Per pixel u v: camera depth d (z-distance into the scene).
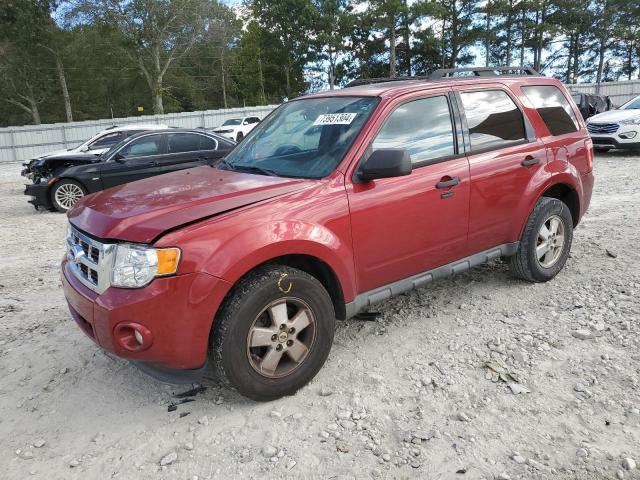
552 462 2.60
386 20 49.28
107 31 47.16
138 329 2.76
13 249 7.44
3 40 48.97
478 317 4.16
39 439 2.94
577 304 4.26
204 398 3.26
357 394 3.20
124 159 10.44
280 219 3.04
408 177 3.63
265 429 2.93
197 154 10.79
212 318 2.84
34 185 10.45
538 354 3.57
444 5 52.31
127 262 2.78
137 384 3.46
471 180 3.96
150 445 2.85
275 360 3.10
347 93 4.00
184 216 2.89
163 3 44.78
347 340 3.89
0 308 4.90
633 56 65.94
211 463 2.70
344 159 3.42
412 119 3.76
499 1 51.84
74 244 3.25
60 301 5.07
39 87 55.38
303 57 58.31
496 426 2.87
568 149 4.77
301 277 3.11
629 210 7.32
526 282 4.80
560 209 4.62
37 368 3.72
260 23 58.16
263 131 4.28
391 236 3.55
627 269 4.93
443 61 56.44
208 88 65.62
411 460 2.65
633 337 3.69
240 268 2.86
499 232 4.29
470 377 3.34
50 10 46.34
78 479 2.62
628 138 12.97
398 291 3.74
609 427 2.82
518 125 4.45
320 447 2.77
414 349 3.72
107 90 61.31
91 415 3.14
